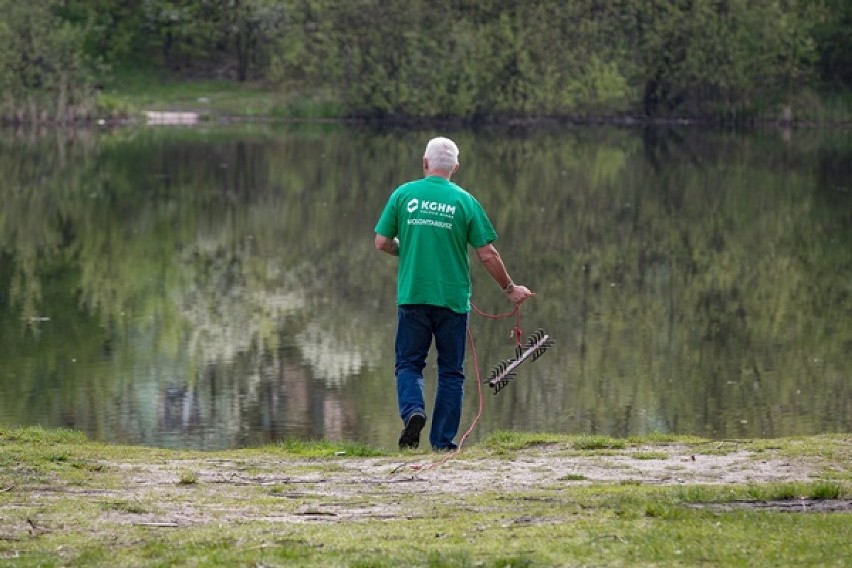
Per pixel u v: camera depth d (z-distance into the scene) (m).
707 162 95.25
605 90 132.88
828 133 126.12
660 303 44.62
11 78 122.06
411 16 130.62
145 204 69.81
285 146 102.44
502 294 45.50
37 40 122.62
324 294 45.84
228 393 31.77
